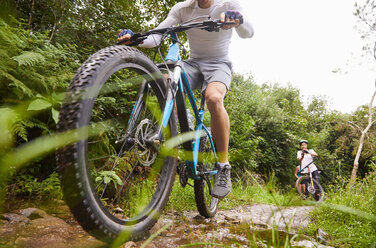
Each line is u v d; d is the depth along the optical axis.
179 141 1.48
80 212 0.90
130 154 1.53
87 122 0.88
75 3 3.52
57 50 2.53
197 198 2.11
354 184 2.91
